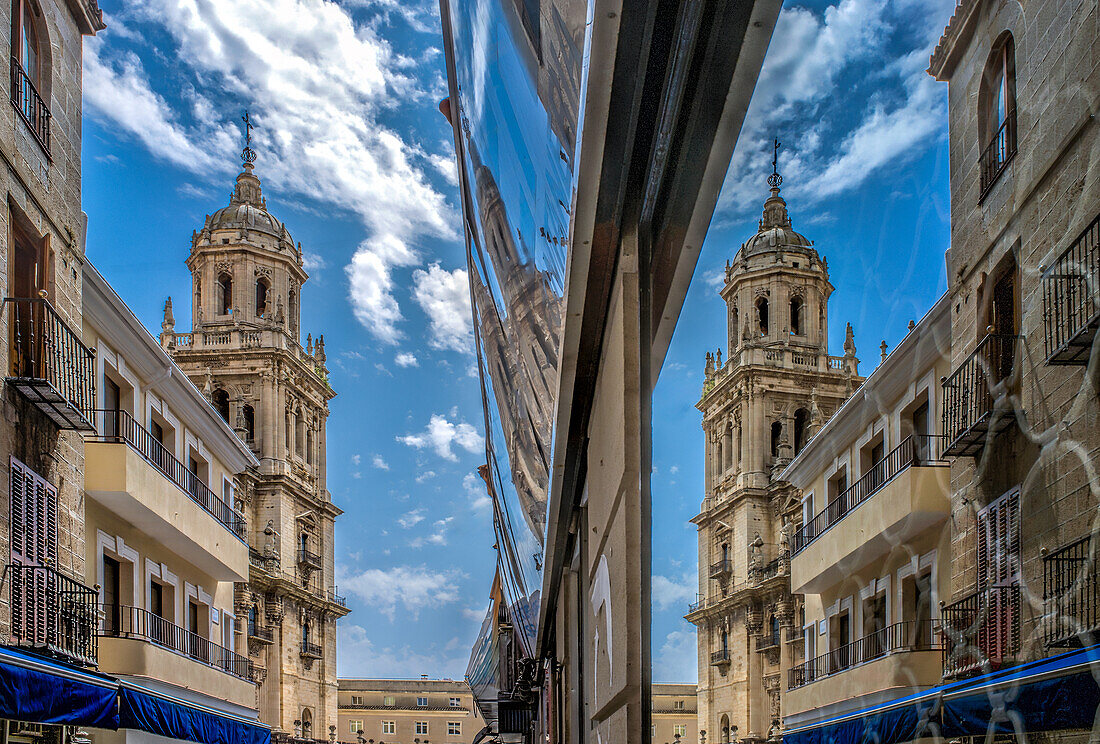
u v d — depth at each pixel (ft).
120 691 44.42
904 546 2.59
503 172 11.94
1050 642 1.92
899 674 2.56
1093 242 1.84
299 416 204.54
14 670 34.01
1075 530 1.84
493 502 33.42
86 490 54.49
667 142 6.26
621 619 7.79
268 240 201.77
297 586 189.78
